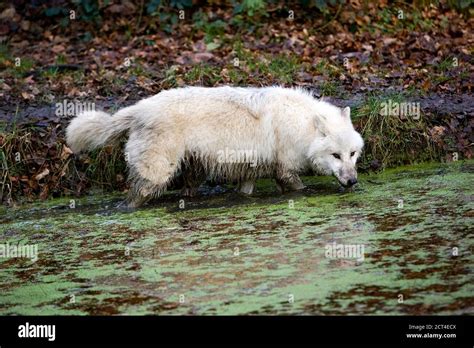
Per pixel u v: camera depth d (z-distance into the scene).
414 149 12.30
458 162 12.12
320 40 16.89
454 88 13.83
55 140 12.13
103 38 17.98
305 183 11.66
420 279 7.12
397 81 14.22
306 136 10.71
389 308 6.52
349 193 10.71
